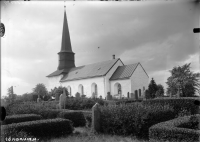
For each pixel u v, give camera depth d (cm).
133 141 627
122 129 714
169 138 477
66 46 4019
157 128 501
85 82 3509
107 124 749
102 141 646
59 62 4069
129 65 3247
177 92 1154
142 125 678
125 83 3058
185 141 451
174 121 560
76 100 1557
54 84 4069
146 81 3145
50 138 696
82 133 773
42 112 1030
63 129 746
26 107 1045
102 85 3234
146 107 739
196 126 543
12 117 777
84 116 964
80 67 3934
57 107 1342
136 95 2069
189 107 877
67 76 3881
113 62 3403
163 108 786
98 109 773
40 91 2736
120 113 730
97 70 3459
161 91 1964
